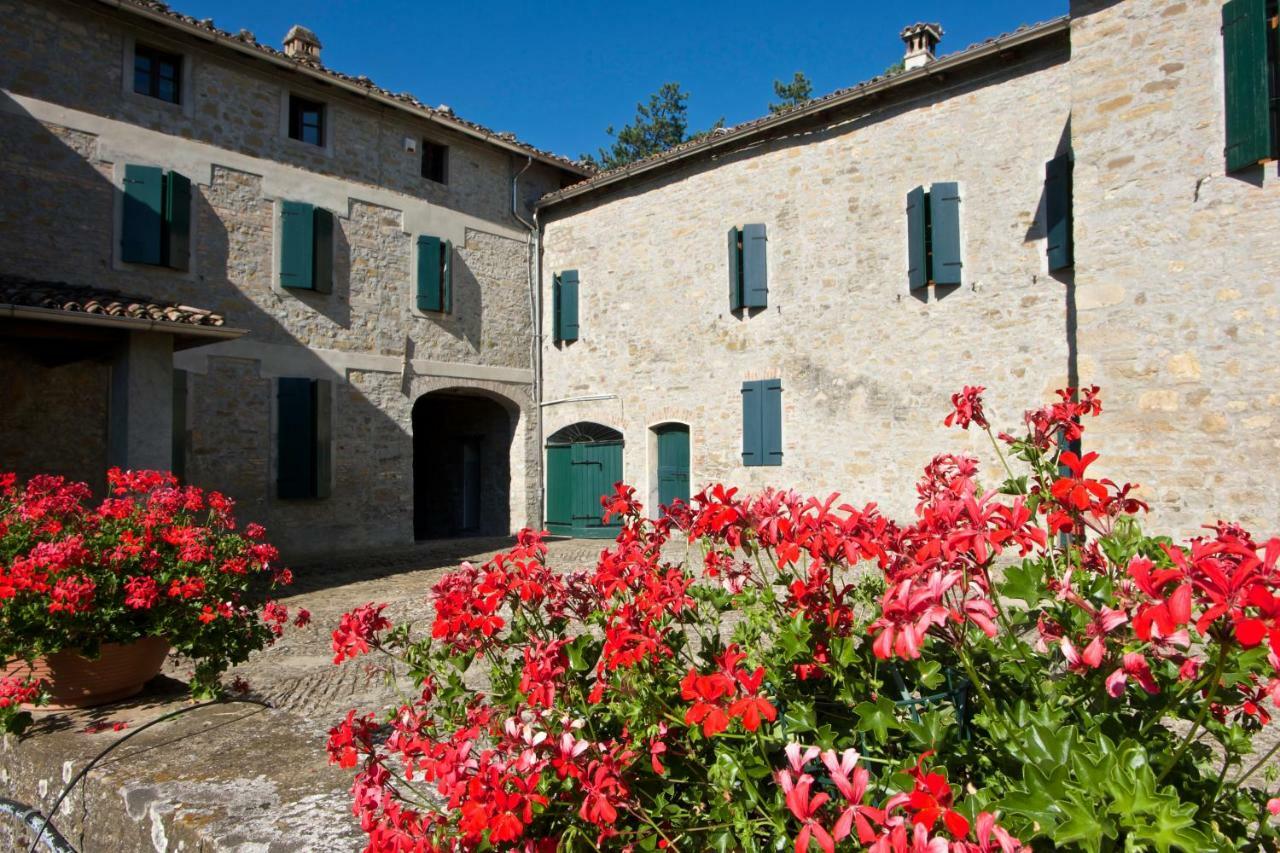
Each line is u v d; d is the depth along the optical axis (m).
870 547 1.37
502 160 13.71
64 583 2.75
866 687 1.48
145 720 2.68
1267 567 0.92
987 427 1.95
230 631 3.30
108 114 9.34
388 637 1.85
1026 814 1.00
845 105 10.16
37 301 6.86
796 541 1.47
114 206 9.33
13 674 2.81
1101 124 6.68
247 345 10.40
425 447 15.80
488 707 1.65
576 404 13.45
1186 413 6.19
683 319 12.03
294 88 11.04
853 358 10.18
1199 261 6.17
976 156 9.18
